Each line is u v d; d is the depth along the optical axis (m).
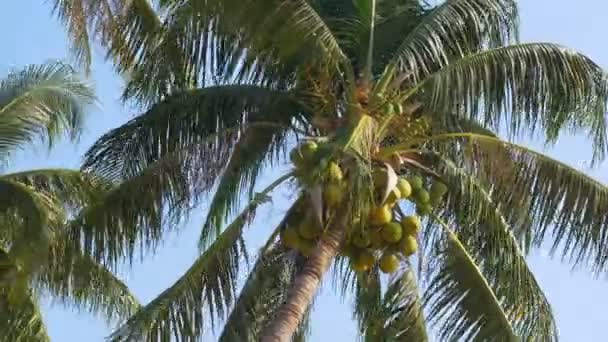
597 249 15.48
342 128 14.59
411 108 14.87
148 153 16.06
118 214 15.52
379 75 15.88
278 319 14.06
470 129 15.91
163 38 16.08
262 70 15.77
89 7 16.20
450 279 15.84
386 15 16.56
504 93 15.03
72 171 18.91
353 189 13.44
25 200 17.86
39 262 17.31
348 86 14.88
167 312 14.55
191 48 15.56
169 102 16.11
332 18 15.86
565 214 15.58
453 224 16.06
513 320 15.66
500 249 15.78
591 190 15.49
